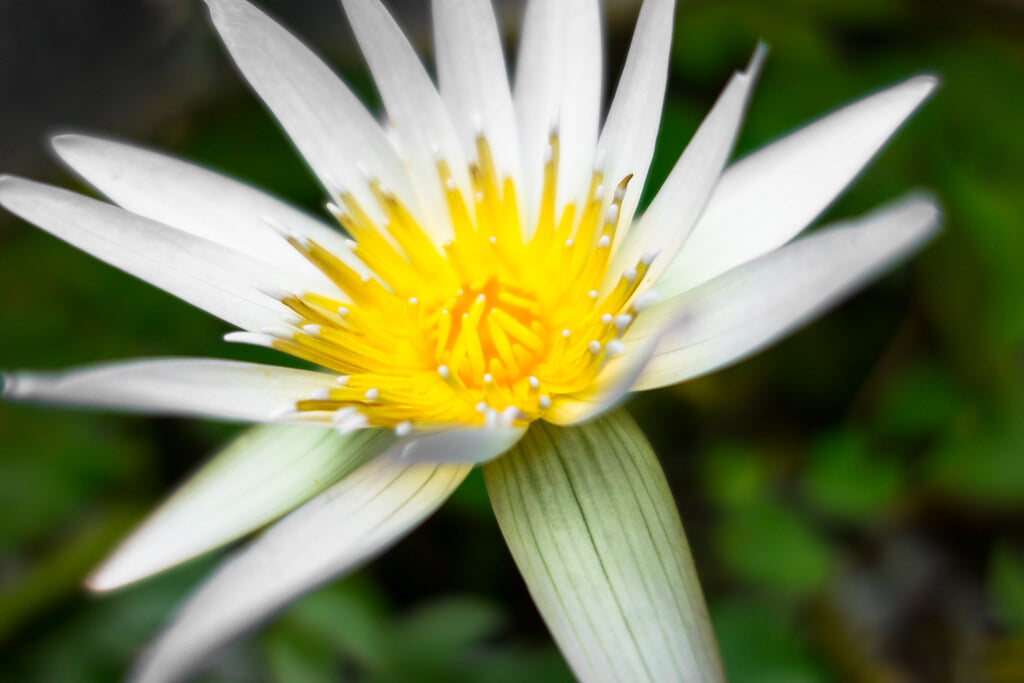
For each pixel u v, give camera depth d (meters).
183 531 0.35
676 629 0.34
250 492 0.35
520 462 0.35
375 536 0.34
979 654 0.40
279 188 0.42
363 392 0.35
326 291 0.36
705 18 0.43
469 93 0.37
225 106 0.44
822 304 0.33
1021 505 0.40
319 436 0.36
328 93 0.37
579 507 0.34
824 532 0.41
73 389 0.33
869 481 0.40
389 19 0.37
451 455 0.33
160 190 0.36
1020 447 0.40
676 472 0.42
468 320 0.36
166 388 0.34
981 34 0.43
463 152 0.37
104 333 0.41
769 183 0.36
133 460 0.41
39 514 0.40
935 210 0.33
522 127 0.37
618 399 0.33
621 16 0.45
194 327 0.41
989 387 0.40
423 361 0.36
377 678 0.39
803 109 0.42
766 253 0.35
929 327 0.41
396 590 0.41
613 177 0.36
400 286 0.37
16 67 0.45
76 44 0.45
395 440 0.35
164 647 0.33
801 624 0.40
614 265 0.36
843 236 0.33
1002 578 0.39
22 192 0.35
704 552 0.41
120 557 0.35
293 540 0.34
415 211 0.37
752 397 0.42
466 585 0.41
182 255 0.36
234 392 0.35
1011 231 0.41
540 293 0.36
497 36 0.37
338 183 0.37
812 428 0.42
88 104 0.45
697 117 0.41
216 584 0.33
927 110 0.42
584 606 0.34
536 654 0.39
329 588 0.39
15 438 0.41
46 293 0.41
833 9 0.43
